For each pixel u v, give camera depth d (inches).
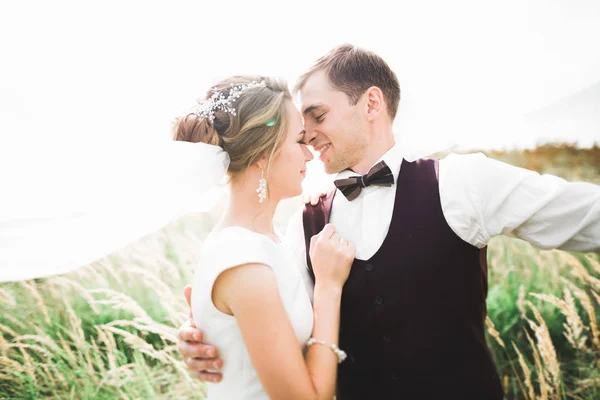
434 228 59.2
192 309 55.4
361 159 66.2
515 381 104.3
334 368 52.4
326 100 63.8
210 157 54.1
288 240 71.1
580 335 104.8
